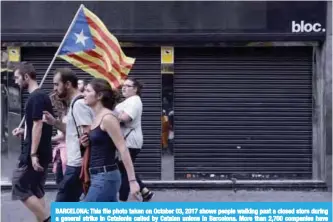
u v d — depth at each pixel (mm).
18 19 11352
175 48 11555
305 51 11617
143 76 11586
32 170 7762
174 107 11641
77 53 8500
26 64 7758
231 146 11695
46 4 11344
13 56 11500
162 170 11641
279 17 11328
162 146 11609
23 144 7832
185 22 11328
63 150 8812
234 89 11648
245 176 11734
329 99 11438
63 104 7906
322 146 11594
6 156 11578
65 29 11375
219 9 11320
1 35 11344
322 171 11648
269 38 11352
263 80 11641
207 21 11328
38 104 7578
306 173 11742
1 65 11492
